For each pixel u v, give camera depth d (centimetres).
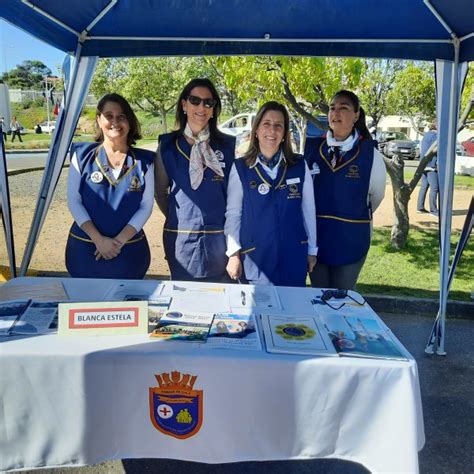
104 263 289
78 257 290
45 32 317
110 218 284
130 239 293
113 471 236
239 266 285
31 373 164
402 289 494
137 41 356
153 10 307
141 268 302
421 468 245
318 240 315
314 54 360
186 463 242
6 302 208
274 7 299
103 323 178
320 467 241
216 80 1025
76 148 291
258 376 162
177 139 298
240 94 546
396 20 313
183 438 169
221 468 238
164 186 305
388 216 853
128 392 167
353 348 172
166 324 187
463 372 345
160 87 1998
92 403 167
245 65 511
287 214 279
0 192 379
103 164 284
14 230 673
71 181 288
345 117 299
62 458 171
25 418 168
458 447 262
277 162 282
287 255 279
